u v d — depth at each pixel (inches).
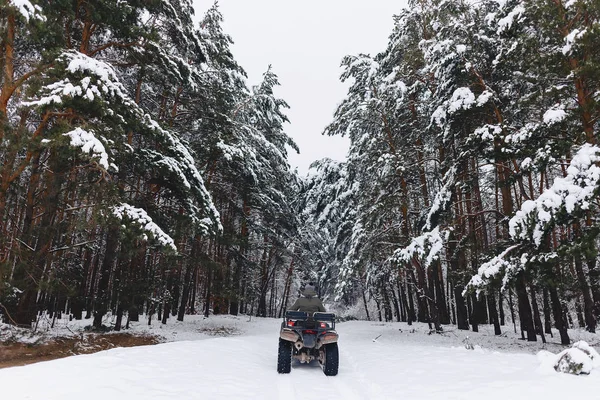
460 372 241.0
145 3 538.0
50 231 422.6
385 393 213.0
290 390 224.2
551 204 361.4
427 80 789.2
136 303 596.4
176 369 243.9
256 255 1425.9
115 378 207.6
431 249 531.2
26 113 410.0
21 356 371.9
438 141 714.2
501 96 609.0
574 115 428.1
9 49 382.0
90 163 387.5
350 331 832.3
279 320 1130.0
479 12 640.4
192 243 722.8
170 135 529.0
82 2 473.1
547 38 489.7
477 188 776.3
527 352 527.5
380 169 749.3
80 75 385.7
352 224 1115.3
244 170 856.9
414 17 802.8
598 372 209.2
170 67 564.1
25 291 417.7
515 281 429.1
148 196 600.4
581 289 513.7
